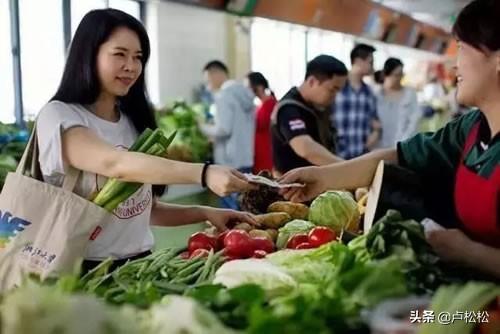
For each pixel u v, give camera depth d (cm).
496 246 203
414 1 1219
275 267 196
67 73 257
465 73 200
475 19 194
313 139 427
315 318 146
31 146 254
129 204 259
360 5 1005
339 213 295
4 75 773
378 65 1823
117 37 254
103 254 253
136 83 273
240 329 152
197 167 234
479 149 206
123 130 270
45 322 127
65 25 816
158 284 200
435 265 184
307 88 426
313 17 860
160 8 1045
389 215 192
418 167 232
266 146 750
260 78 840
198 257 230
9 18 762
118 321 135
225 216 295
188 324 138
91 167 244
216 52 1200
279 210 309
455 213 216
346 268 173
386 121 754
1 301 155
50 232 237
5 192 241
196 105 984
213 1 638
